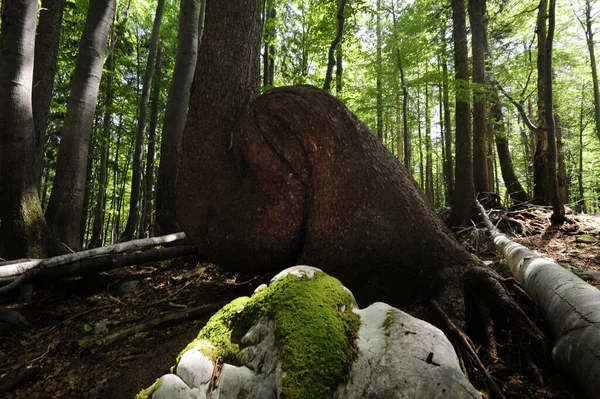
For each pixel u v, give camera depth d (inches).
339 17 311.9
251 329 86.0
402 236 137.3
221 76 171.9
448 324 106.2
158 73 732.0
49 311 177.9
